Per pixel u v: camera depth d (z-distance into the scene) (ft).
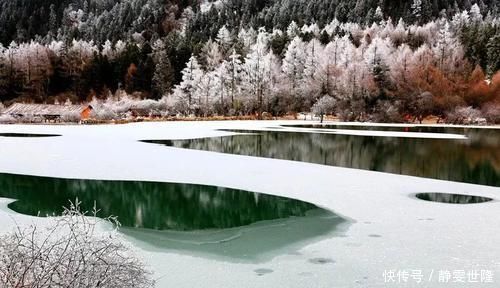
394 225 35.55
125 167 63.26
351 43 293.02
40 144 92.17
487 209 41.14
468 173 64.85
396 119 231.71
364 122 227.40
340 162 75.05
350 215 38.75
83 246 15.90
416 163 74.69
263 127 166.71
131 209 40.91
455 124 229.45
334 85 255.70
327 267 26.37
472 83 263.70
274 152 87.81
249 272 25.55
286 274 25.22
